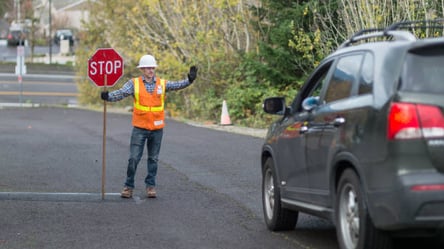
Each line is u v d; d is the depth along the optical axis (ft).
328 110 31.24
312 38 101.71
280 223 37.63
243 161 67.82
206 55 120.57
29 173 60.23
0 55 303.89
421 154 25.38
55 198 48.21
